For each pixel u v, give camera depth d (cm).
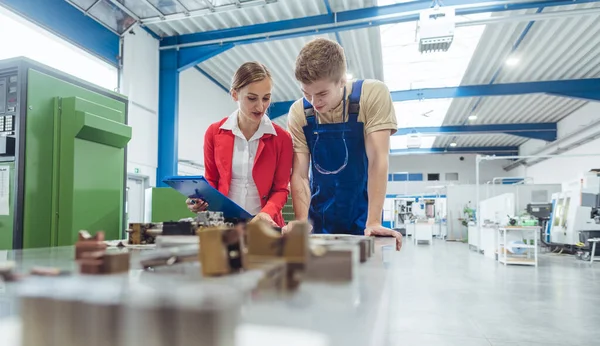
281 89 723
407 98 718
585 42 553
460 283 388
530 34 532
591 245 582
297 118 129
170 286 24
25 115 114
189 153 607
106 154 137
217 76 689
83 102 126
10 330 25
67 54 390
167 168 523
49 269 29
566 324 247
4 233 114
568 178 907
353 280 30
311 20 476
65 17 376
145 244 58
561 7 465
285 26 484
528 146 1191
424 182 1469
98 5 398
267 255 29
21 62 114
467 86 704
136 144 479
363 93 116
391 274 38
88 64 417
